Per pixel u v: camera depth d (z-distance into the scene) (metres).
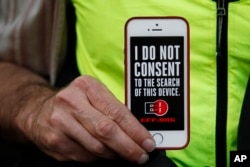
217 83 1.08
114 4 1.11
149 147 0.98
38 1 1.30
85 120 0.99
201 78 1.09
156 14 1.09
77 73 1.21
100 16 1.12
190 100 1.09
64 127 1.01
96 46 1.14
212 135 1.09
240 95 1.09
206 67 1.09
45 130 1.07
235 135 1.09
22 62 1.36
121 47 1.11
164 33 0.99
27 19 1.32
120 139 0.97
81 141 1.00
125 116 0.98
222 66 1.08
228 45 1.08
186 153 1.10
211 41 1.08
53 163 1.16
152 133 1.00
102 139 0.98
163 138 1.00
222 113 1.08
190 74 1.09
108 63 1.13
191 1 1.08
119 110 0.98
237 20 1.08
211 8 1.07
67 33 1.26
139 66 0.99
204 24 1.08
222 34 1.08
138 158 0.99
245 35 1.08
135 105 0.99
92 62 1.16
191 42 1.08
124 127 0.98
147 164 1.01
